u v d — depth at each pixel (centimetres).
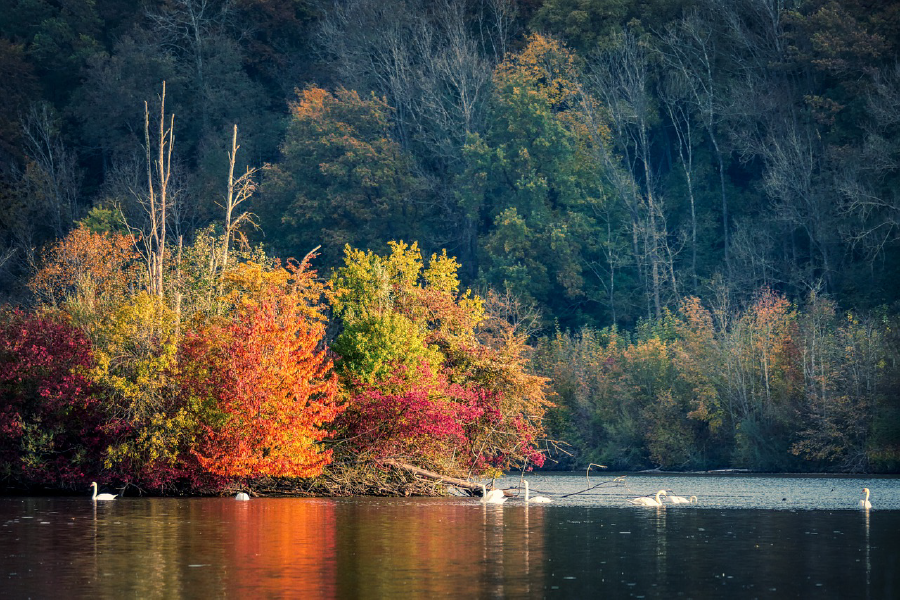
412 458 7319
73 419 7431
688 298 14625
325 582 3269
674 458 12288
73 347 7456
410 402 7031
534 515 5659
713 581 3338
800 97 15800
